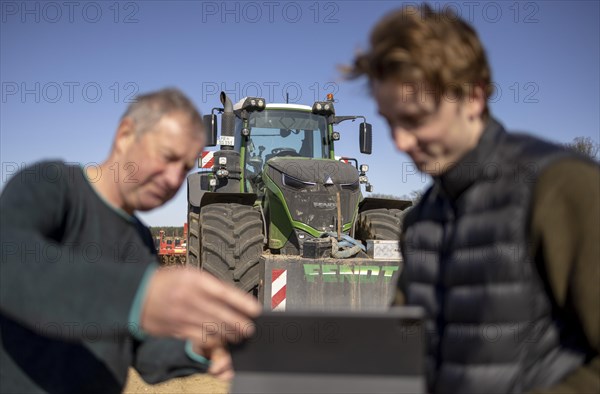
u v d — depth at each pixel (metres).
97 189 1.40
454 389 1.13
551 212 1.02
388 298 4.75
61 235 1.34
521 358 1.08
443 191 1.21
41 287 0.90
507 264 1.06
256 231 5.05
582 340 1.06
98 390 1.34
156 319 0.85
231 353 0.96
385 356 0.94
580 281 0.97
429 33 1.03
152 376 1.49
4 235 1.02
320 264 4.72
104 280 0.88
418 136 1.11
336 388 0.95
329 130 6.54
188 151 1.36
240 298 0.84
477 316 1.10
